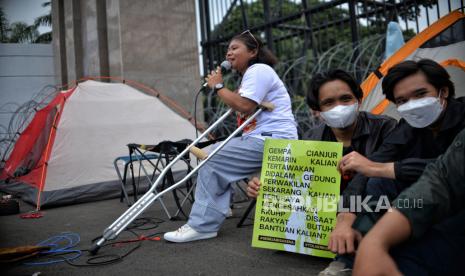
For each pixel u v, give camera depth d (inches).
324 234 87.2
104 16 299.3
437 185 54.7
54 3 377.7
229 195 114.8
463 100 77.5
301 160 91.4
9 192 208.7
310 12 244.2
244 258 96.2
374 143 89.2
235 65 116.1
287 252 98.8
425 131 78.9
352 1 218.1
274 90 112.3
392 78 74.7
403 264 56.1
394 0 221.0
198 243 110.0
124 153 196.5
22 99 390.0
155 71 280.2
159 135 207.8
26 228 138.4
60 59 373.4
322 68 205.3
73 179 183.0
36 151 192.1
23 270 93.0
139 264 95.3
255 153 109.7
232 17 302.0
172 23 288.5
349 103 85.0
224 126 230.7
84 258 100.9
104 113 196.1
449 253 57.1
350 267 73.3
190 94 293.0
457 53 137.7
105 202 183.8
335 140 95.4
